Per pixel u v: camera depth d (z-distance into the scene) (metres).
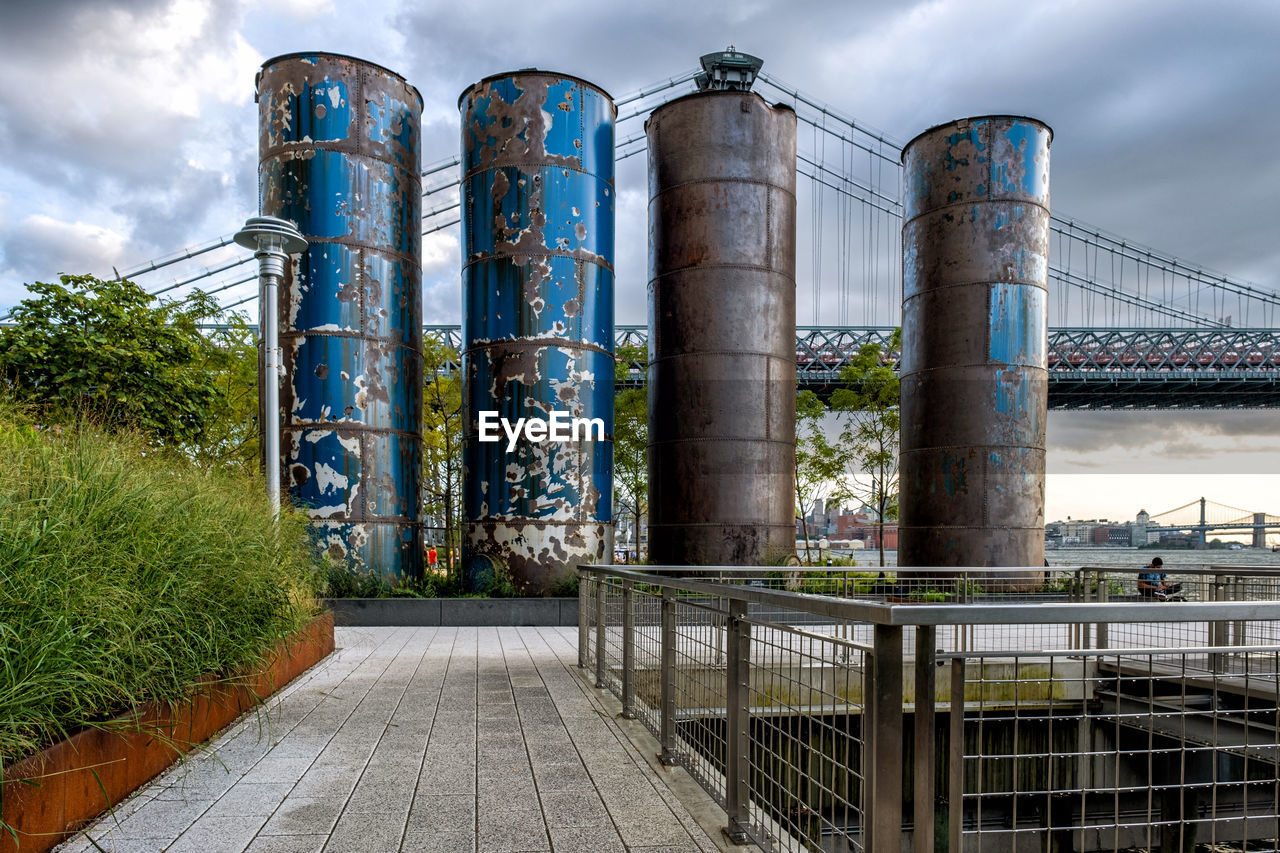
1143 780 8.09
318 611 8.62
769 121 16.00
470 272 14.23
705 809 3.94
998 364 17.36
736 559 15.17
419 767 4.60
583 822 3.76
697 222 15.64
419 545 14.05
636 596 5.92
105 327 11.67
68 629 3.33
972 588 12.01
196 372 12.99
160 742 4.36
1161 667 8.06
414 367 14.11
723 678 4.11
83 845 3.36
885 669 2.41
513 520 13.55
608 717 5.85
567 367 13.88
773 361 15.70
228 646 5.00
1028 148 17.62
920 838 2.38
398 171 13.90
